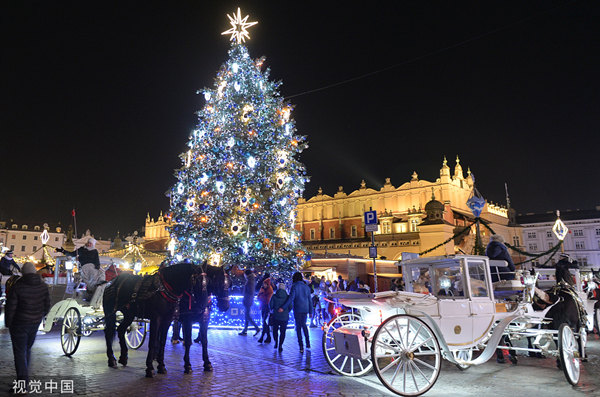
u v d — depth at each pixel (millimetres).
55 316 10805
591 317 12844
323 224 62969
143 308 8156
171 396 6469
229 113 18172
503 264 8969
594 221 75938
